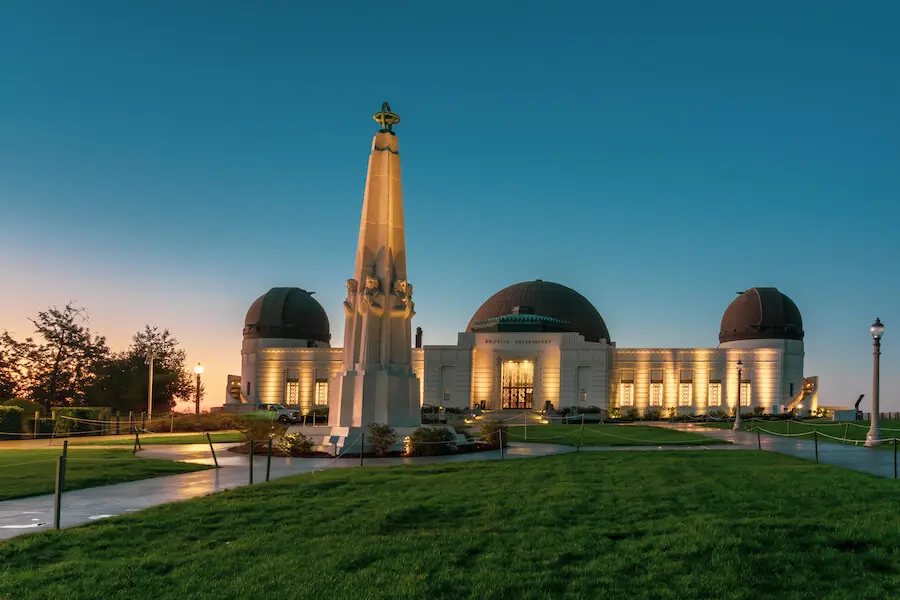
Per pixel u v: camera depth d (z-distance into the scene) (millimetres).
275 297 94938
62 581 10484
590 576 10570
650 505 16047
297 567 10969
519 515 15000
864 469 24109
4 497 18391
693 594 9805
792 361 84188
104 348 79375
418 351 83125
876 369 35562
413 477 21703
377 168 36656
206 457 30875
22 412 48906
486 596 9656
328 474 22734
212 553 11938
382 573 10648
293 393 89312
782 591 10055
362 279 36031
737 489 18391
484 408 81938
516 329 84812
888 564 11164
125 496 18750
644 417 77812
